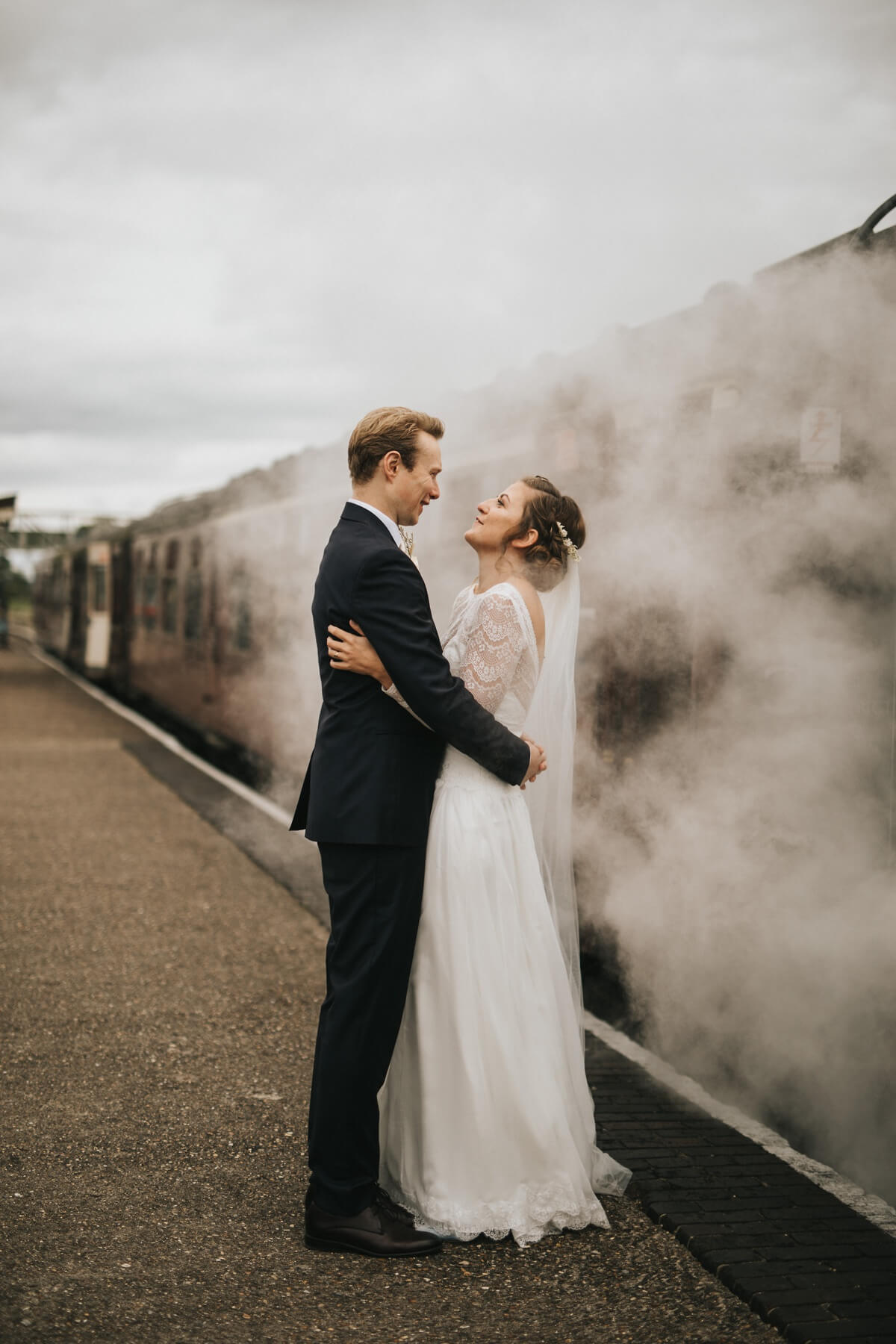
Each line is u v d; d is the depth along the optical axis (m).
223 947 5.39
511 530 2.95
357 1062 2.67
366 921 2.69
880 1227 2.80
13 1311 2.42
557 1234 2.79
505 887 2.79
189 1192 3.02
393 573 2.63
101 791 9.95
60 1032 4.24
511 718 2.88
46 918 5.85
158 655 15.80
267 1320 2.42
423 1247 2.69
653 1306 2.48
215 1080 3.80
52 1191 3.01
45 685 22.72
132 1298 2.50
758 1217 2.82
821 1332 2.31
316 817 2.72
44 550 38.16
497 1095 2.74
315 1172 2.75
